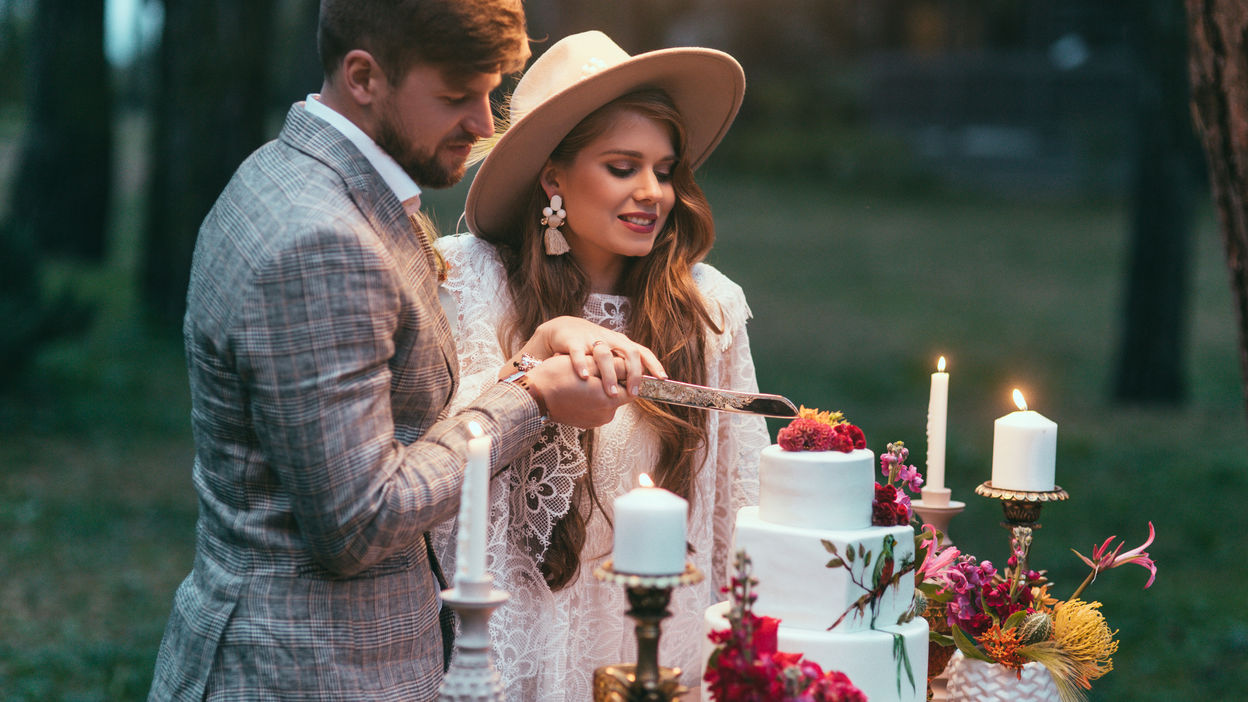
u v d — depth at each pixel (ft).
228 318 5.34
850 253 66.59
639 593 4.89
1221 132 8.11
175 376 34.35
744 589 5.14
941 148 102.32
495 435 5.81
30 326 29.94
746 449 7.91
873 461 6.10
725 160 104.68
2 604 17.98
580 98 6.82
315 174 5.56
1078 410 34.32
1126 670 16.98
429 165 5.81
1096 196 92.07
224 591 5.63
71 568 19.76
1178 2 33.73
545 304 7.32
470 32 5.39
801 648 5.76
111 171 52.54
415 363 5.75
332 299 5.29
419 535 5.54
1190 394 36.83
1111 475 27.53
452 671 4.86
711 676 5.15
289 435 5.25
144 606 18.24
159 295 39.01
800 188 97.45
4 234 31.48
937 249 68.54
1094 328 46.96
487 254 7.43
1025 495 6.73
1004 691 6.45
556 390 6.12
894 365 39.27
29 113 51.70
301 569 5.58
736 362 8.00
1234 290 8.39
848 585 5.80
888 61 106.93
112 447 27.27
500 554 6.90
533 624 7.16
